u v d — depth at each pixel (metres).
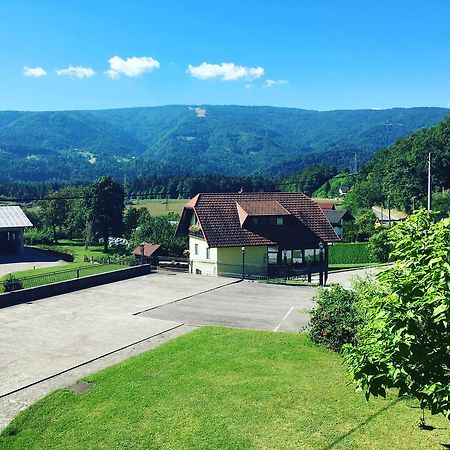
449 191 88.44
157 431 12.03
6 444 11.80
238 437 11.58
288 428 11.89
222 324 22.48
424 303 7.61
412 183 90.50
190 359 16.94
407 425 11.80
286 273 38.69
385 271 8.60
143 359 17.08
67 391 14.62
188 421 12.45
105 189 65.62
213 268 39.78
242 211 40.75
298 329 21.48
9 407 13.88
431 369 7.88
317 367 15.80
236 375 15.30
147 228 61.81
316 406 12.97
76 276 31.53
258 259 40.31
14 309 24.91
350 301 17.53
